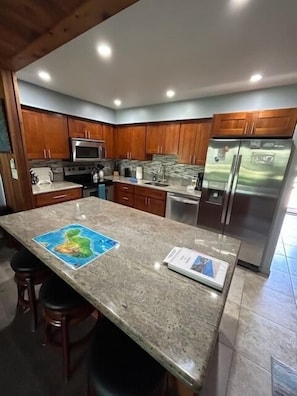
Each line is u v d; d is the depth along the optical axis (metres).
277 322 1.71
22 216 1.59
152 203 3.57
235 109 2.69
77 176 3.88
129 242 1.23
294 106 2.26
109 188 4.02
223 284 0.84
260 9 1.16
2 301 1.76
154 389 0.70
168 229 1.47
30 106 2.71
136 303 0.73
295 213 4.93
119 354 0.81
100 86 2.66
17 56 1.65
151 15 1.24
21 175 2.30
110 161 4.64
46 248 1.10
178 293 0.80
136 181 4.00
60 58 1.86
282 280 2.33
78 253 1.06
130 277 0.88
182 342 0.59
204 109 2.96
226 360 1.36
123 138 4.14
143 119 3.72
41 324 1.53
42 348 1.36
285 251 3.06
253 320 1.72
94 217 1.64
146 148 3.80
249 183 2.33
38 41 1.39
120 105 3.73
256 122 2.21
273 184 2.18
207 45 1.57
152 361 0.79
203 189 2.71
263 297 2.02
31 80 2.52
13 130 2.14
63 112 3.13
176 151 3.39
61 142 3.20
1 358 1.29
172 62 1.88
